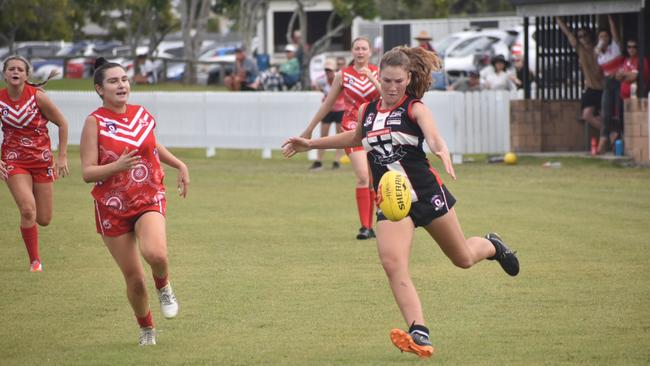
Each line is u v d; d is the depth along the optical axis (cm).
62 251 3878
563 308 2788
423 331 2178
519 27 12456
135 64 14212
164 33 16975
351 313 2777
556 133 7294
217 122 8188
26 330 2630
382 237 2278
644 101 6381
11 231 4428
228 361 2295
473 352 2342
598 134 7181
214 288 3136
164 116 8431
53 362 2308
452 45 11744
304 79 12925
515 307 2812
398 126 2306
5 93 3403
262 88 11144
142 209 2412
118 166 2330
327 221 4616
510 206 4950
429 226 2336
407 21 13800
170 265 3541
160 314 2812
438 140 2234
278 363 2272
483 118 7256
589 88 6981
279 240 4078
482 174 6419
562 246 3803
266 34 17288
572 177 6097
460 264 2452
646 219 4469
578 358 2270
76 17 18550
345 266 3484
